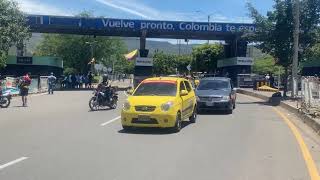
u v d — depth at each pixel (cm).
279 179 959
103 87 2625
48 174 975
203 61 9006
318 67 5197
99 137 1512
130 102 1670
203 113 2472
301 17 3506
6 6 5144
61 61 7462
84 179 936
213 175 984
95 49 8806
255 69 8694
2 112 2436
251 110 2706
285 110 2730
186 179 946
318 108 2056
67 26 5675
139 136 1552
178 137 1542
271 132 1702
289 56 3538
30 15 5594
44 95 4272
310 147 1380
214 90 2512
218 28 5856
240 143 1427
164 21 5822
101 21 5731
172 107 1658
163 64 11312
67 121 1986
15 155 1183
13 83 4059
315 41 3522
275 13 3534
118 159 1146
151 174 987
